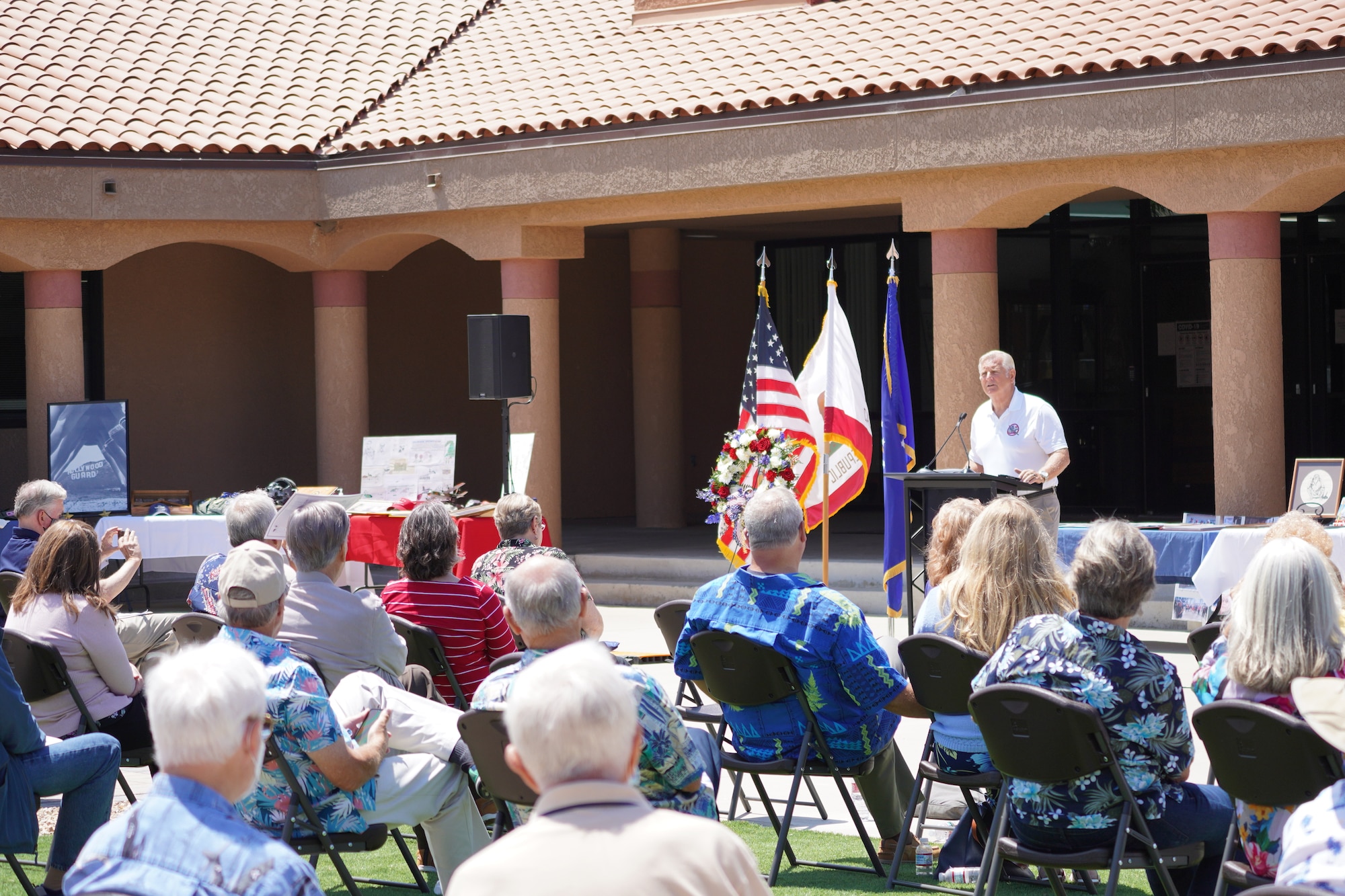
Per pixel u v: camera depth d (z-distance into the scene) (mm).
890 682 4816
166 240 12938
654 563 12750
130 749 5492
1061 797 4070
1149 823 4039
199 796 2605
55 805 6246
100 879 2531
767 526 4961
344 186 13117
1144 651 4020
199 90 13914
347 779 4156
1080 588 4070
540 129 12125
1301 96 9320
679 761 3771
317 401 13750
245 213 13039
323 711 4137
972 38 11531
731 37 13164
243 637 4152
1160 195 10109
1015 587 4598
